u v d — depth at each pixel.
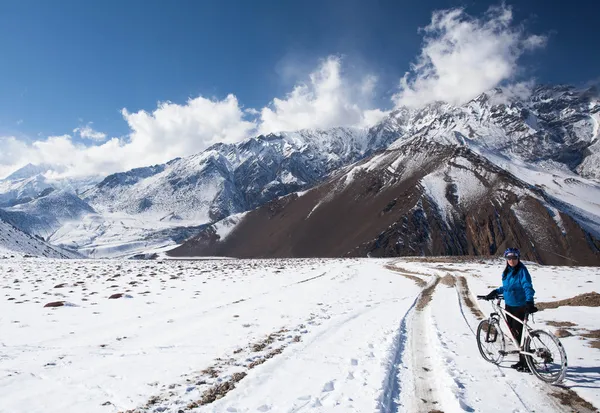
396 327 14.52
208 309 19.91
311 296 24.62
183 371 9.84
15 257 87.19
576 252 149.12
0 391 8.46
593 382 8.12
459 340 12.22
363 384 8.54
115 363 10.58
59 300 23.33
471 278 33.72
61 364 10.52
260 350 11.74
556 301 19.84
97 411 7.40
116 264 67.81
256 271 46.41
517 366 9.32
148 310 20.12
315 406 7.41
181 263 73.69
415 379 9.02
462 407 7.08
